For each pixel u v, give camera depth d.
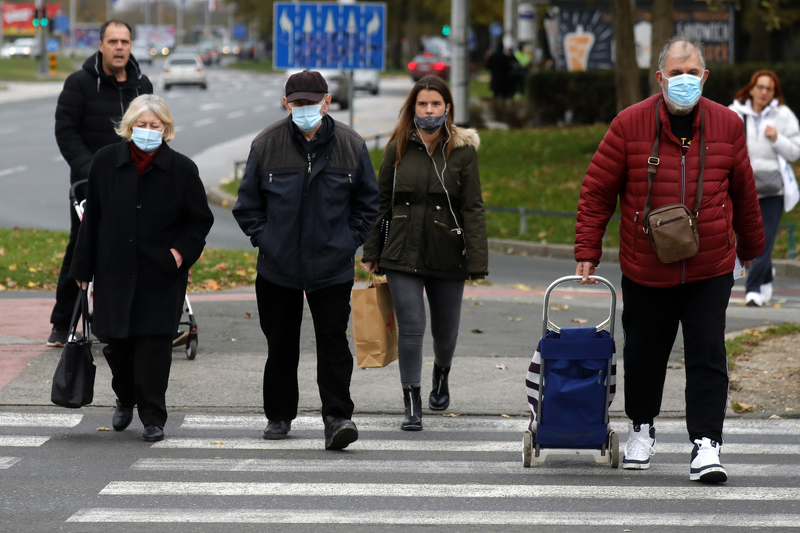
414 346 21.67
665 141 17.81
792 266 48.09
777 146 35.00
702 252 17.77
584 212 18.48
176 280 20.64
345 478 18.30
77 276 20.53
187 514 16.27
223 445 20.41
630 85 73.44
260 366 26.88
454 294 21.89
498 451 20.27
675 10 107.94
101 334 20.39
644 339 18.41
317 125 19.62
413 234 21.33
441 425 22.22
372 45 71.31
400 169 21.42
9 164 82.44
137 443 20.47
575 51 109.44
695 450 18.14
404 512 16.45
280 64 71.06
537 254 54.44
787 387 25.16
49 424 21.81
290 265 19.56
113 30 26.67
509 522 16.02
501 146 80.06
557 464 19.34
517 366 27.34
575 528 15.79
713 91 90.81
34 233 48.66
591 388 18.31
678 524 15.99
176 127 111.25
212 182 73.06
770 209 36.25
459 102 82.06
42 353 27.48
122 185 20.33
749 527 15.88
